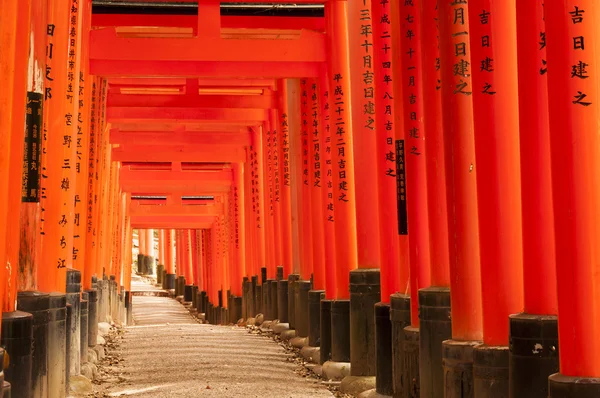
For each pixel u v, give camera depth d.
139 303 53.16
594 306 5.90
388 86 11.56
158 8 16.39
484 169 7.64
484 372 7.50
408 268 10.47
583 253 5.93
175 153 29.58
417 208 9.91
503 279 7.57
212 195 42.22
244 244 33.59
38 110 8.26
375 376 12.29
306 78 17.58
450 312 8.94
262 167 27.73
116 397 11.79
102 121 19.23
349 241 14.41
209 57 15.16
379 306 11.48
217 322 40.59
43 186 10.05
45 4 8.32
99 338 19.33
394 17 10.57
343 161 14.42
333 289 15.67
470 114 8.36
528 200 6.89
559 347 6.12
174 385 13.06
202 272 49.72
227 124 27.73
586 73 6.00
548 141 6.83
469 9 7.77
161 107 21.72
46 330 8.65
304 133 18.05
